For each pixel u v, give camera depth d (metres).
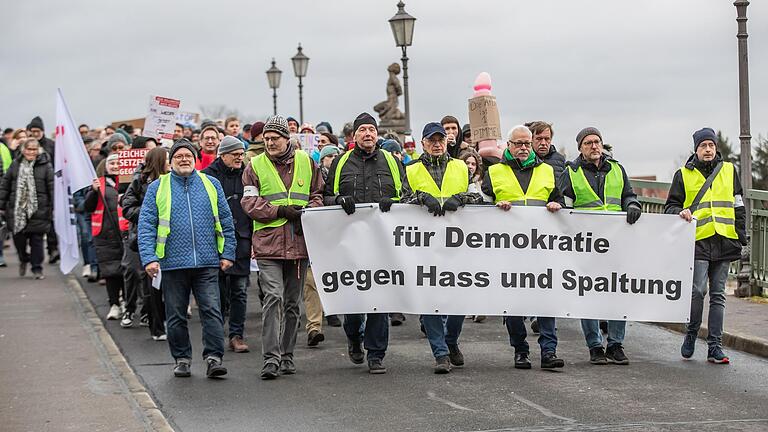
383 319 11.20
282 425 9.02
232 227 11.20
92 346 12.88
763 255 15.54
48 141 22.69
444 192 11.30
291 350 11.23
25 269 20.22
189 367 11.22
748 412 9.21
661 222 11.52
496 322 14.78
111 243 15.12
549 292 11.41
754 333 12.60
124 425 9.09
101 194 15.07
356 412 9.41
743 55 15.70
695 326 11.70
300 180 11.18
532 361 11.81
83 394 10.30
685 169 11.74
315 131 21.03
